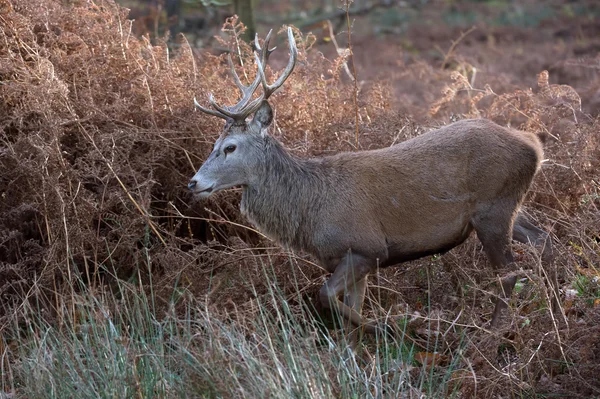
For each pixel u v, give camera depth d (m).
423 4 36.59
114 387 8.36
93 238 11.07
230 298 10.20
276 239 10.70
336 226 10.20
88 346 8.93
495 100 14.40
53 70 11.41
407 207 10.18
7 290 11.21
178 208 12.44
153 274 11.68
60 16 12.77
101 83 12.34
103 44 12.56
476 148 10.23
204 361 8.17
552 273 10.41
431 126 13.47
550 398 8.82
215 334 8.45
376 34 31.62
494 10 35.22
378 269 10.69
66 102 11.51
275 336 8.95
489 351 9.26
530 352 9.08
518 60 25.20
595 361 8.86
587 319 9.28
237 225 11.98
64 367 8.98
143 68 12.65
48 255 10.71
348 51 13.15
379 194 10.20
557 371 9.28
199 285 11.02
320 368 8.21
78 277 10.41
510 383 8.80
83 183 11.70
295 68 13.29
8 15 12.01
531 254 10.15
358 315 10.02
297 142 12.30
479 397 8.90
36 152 11.20
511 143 10.29
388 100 14.27
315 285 11.17
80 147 11.91
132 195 11.61
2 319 10.71
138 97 12.43
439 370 9.62
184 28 23.33
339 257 10.32
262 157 10.50
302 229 10.42
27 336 10.42
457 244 10.51
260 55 10.94
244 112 10.42
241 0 18.97
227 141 10.45
